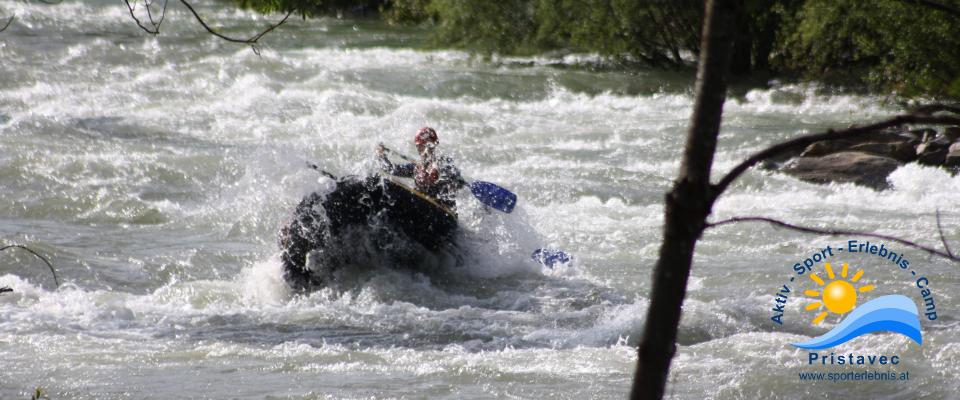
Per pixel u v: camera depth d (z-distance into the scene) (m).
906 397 19.36
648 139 58.47
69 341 23.03
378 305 27.55
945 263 31.95
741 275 30.73
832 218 39.84
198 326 25.02
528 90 77.12
